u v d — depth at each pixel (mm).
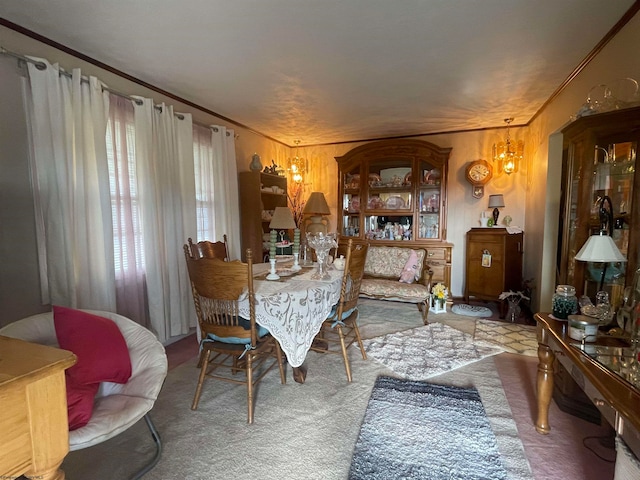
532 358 2613
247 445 1627
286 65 2434
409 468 1464
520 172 4133
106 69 2443
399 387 2158
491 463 1489
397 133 4500
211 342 1925
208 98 3139
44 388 774
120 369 1370
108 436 1151
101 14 1793
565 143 2303
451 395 2059
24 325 1348
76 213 2203
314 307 2012
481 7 1734
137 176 2643
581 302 1656
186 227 3102
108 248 2348
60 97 2094
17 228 1973
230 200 3701
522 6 1724
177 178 2980
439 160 4145
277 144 4938
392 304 4223
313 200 4543
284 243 3254
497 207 4098
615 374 1100
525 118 3812
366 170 4516
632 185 1619
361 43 2117
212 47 2166
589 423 1787
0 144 1885
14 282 1972
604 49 2086
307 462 1513
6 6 1717
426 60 2352
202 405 1977
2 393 692
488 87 2867
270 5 1715
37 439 767
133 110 2611
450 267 4121
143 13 1788
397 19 1846
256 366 2490
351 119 3844
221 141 3549
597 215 1822
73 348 1295
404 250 4039
